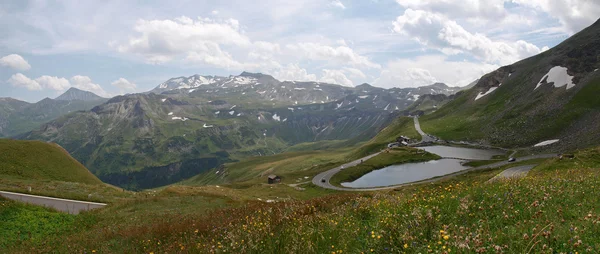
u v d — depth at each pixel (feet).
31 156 292.81
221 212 76.28
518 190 42.24
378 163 586.04
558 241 24.36
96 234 71.20
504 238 26.03
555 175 63.72
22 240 75.72
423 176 469.57
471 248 23.48
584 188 42.52
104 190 189.16
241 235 41.29
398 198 52.01
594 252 21.54
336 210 49.11
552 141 564.30
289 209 55.11
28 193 171.12
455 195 44.14
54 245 64.80
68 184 201.05
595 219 26.91
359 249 30.55
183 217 86.33
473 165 501.97
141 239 56.54
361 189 424.87
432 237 28.58
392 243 29.66
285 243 35.76
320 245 33.63
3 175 245.65
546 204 34.83
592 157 194.29
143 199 139.03
